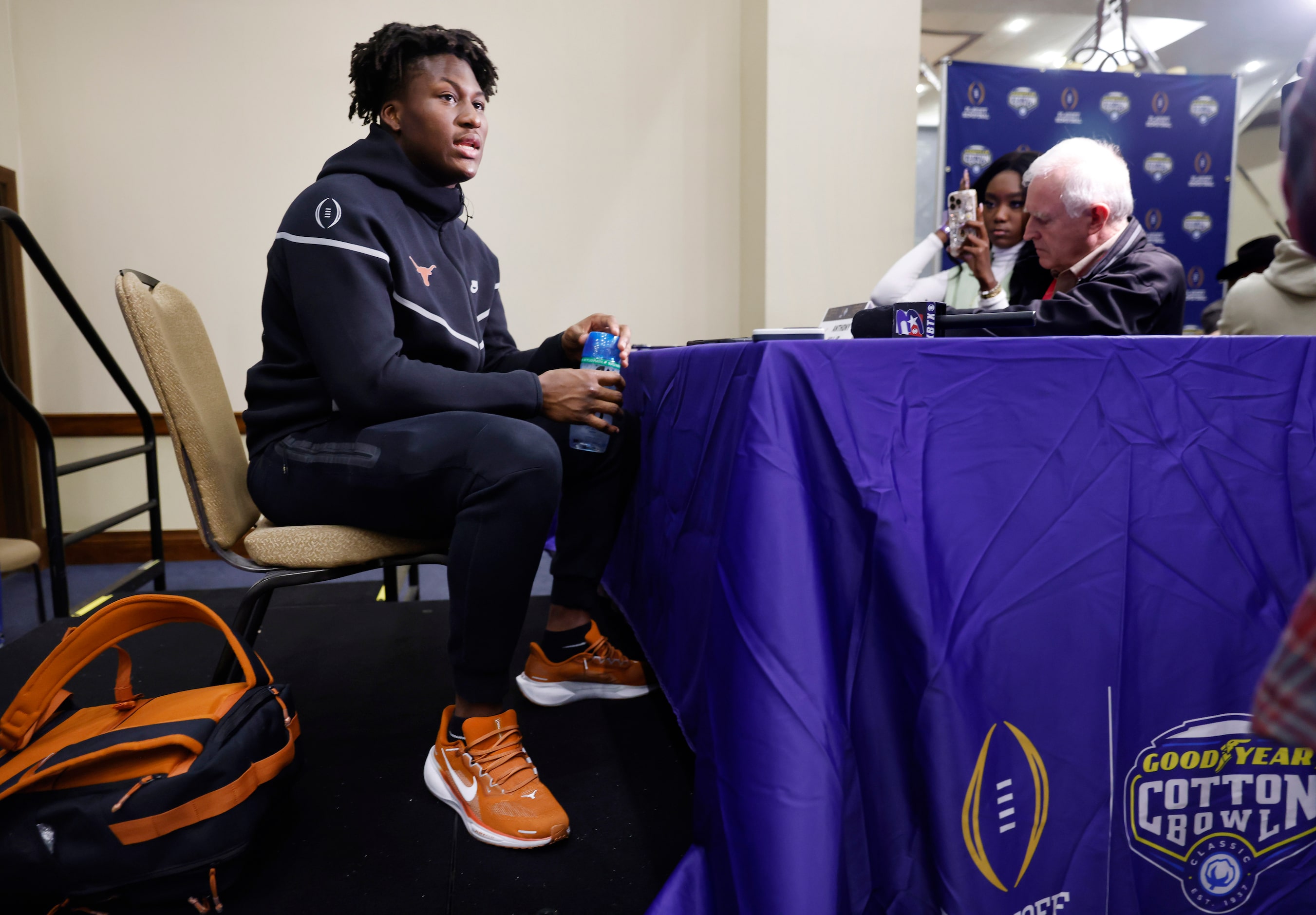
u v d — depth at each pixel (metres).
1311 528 0.75
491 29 3.23
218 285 3.18
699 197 3.41
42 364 3.12
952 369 0.71
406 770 1.17
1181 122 3.46
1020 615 0.71
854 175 3.16
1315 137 0.35
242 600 1.06
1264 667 0.74
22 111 3.02
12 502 3.08
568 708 1.35
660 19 3.32
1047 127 3.38
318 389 1.13
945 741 0.68
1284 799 0.75
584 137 3.32
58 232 3.08
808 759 0.66
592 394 1.10
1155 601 0.73
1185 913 0.75
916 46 3.15
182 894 0.84
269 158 3.16
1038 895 0.72
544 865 0.94
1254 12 4.38
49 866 0.80
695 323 3.46
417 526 1.07
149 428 2.42
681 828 1.01
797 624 0.67
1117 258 1.56
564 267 3.37
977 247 1.82
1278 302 2.11
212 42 3.09
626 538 1.40
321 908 0.86
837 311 1.38
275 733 0.93
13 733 0.89
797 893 0.65
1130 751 0.74
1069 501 0.72
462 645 0.99
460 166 1.20
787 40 3.08
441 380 1.04
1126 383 0.73
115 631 0.96
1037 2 4.07
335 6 3.13
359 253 1.04
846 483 0.70
